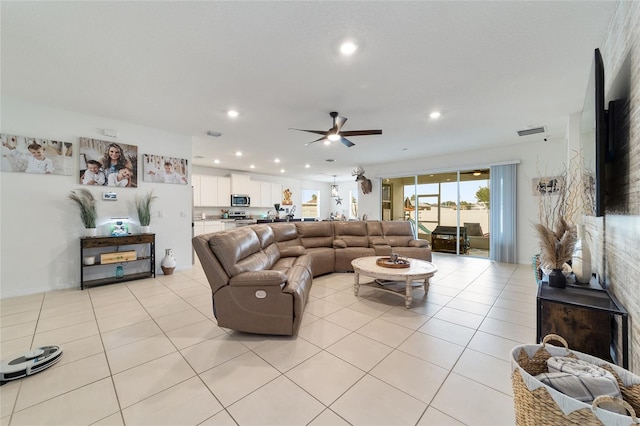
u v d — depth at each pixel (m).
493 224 5.71
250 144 5.36
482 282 4.04
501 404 1.50
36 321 2.59
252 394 1.59
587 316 1.65
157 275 4.34
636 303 1.41
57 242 3.54
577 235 2.08
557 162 5.00
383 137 4.88
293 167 8.17
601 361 1.23
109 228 3.92
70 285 3.64
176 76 2.68
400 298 3.32
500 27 1.96
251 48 2.22
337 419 1.40
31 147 3.34
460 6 1.76
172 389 1.63
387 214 7.84
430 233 7.04
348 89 2.95
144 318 2.68
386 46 2.19
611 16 1.82
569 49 2.22
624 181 1.58
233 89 2.96
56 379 1.71
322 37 2.08
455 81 2.78
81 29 1.99
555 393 0.99
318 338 2.28
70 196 3.61
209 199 7.78
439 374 1.78
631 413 0.89
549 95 3.10
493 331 2.41
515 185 5.41
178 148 4.63
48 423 1.36
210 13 1.83
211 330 2.43
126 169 4.06
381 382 1.70
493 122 4.04
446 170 6.40
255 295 2.27
